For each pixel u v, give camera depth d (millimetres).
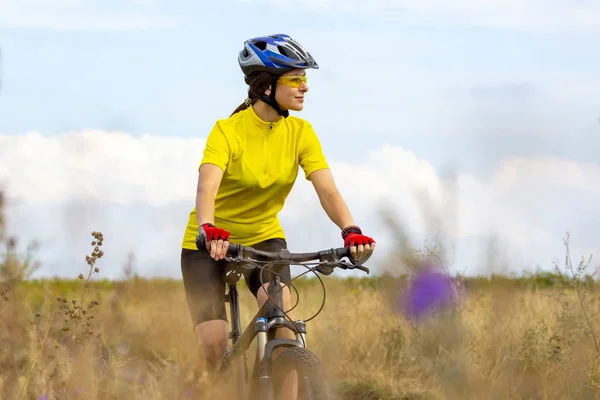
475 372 9391
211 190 7750
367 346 11820
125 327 9898
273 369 6902
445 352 10125
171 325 9758
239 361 7617
